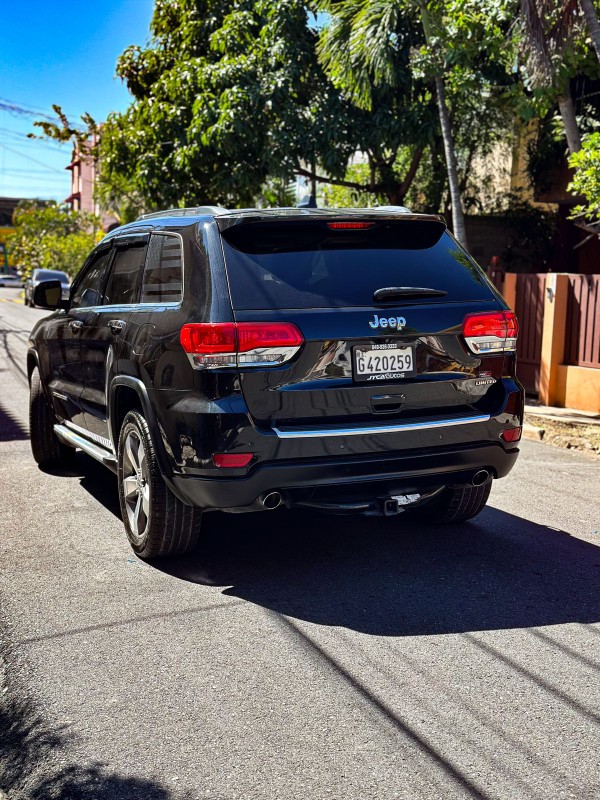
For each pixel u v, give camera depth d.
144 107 15.12
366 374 4.12
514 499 6.03
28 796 2.61
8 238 63.81
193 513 4.43
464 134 15.50
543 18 8.84
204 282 4.09
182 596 4.16
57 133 22.55
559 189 15.14
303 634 3.72
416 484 4.36
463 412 4.41
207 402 3.96
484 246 16.72
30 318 27.03
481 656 3.51
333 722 2.98
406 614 3.94
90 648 3.59
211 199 15.69
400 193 15.93
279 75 13.32
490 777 2.65
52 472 6.80
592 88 13.32
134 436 4.61
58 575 4.45
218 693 3.20
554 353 9.20
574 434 8.04
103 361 5.15
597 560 4.71
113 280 5.38
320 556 4.75
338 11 11.26
